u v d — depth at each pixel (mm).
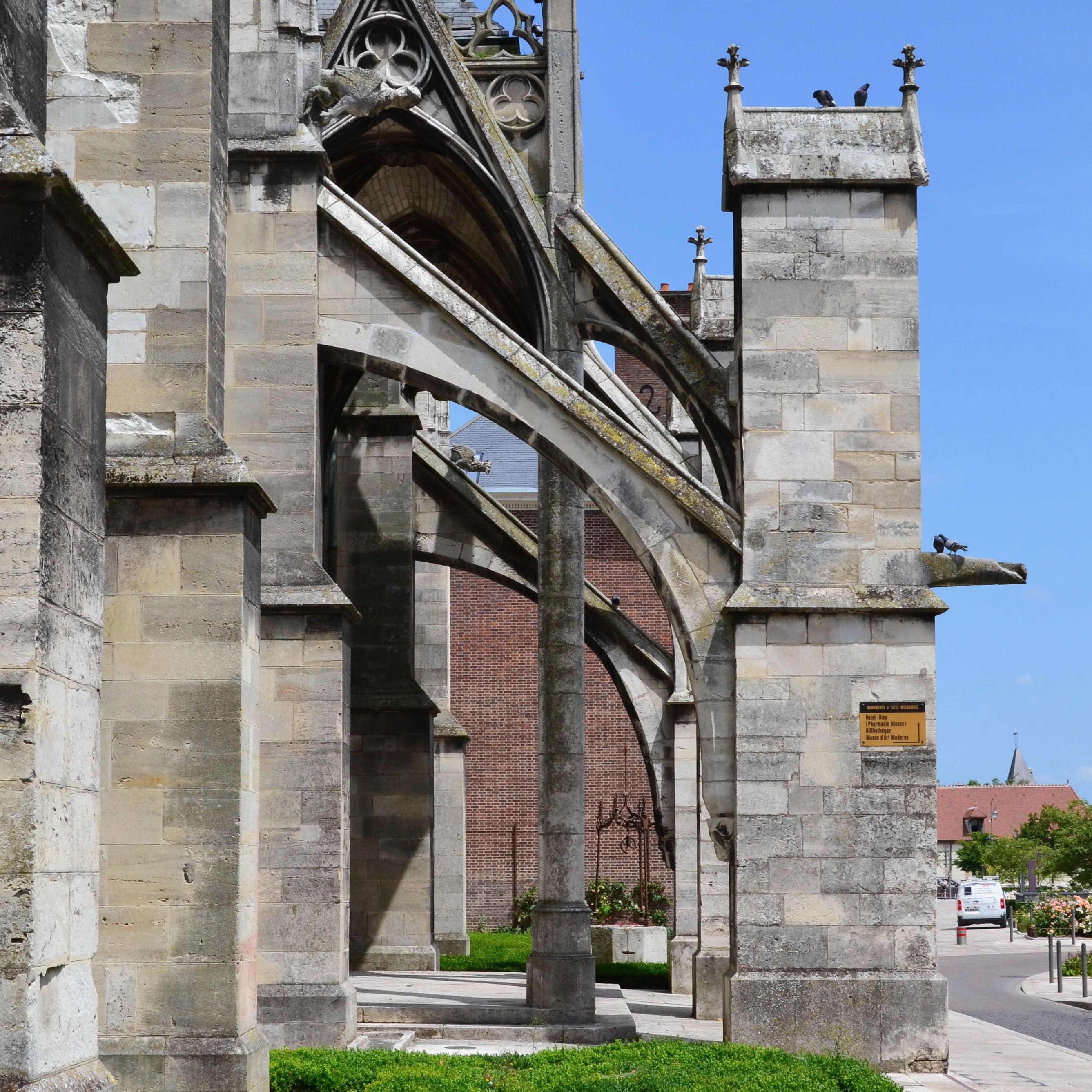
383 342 17344
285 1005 16062
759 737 17062
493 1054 16453
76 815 7660
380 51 21562
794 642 17203
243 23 17391
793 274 17844
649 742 25875
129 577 12375
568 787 19953
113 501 12430
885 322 17781
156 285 12836
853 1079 13547
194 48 13047
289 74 17375
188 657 12281
